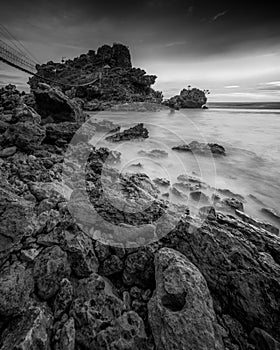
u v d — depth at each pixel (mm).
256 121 39594
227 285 4090
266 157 17203
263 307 3693
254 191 11164
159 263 4121
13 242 4133
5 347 2809
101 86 70000
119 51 108438
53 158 9492
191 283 3633
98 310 3604
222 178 12484
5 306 3209
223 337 3475
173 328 3154
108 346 3182
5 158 8820
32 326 3043
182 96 73625
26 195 5734
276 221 8422
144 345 3268
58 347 3072
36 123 11094
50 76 97438
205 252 4555
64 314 3559
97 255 4586
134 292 4199
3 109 16969
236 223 5613
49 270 3930
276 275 4012
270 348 3295
